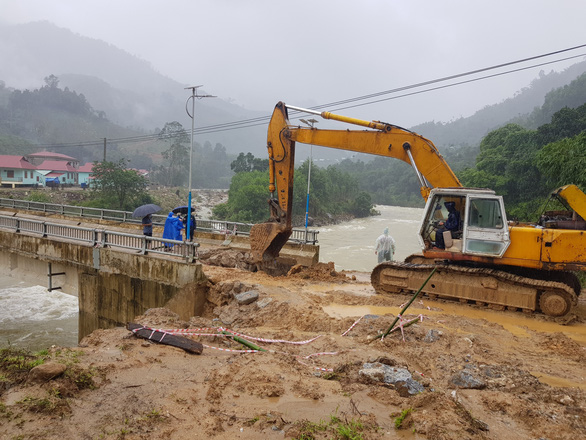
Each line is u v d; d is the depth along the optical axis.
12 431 4.34
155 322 8.89
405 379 6.09
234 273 14.53
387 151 12.95
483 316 10.59
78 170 77.56
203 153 194.12
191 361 6.77
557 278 11.22
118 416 4.85
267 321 10.45
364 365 6.64
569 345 8.34
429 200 11.84
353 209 81.44
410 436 4.69
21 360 5.72
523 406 5.46
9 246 18.34
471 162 119.50
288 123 14.41
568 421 5.15
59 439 4.29
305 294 12.41
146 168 140.75
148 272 13.88
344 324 9.61
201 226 22.94
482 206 11.12
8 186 59.56
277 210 15.07
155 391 5.56
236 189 69.62
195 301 12.85
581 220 10.89
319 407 5.40
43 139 142.38
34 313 20.94
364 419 5.05
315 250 17.73
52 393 5.03
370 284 14.55
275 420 4.95
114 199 54.38
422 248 12.02
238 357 7.09
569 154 25.62
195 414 5.07
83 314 15.80
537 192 44.69
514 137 53.34
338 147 13.57
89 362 6.20
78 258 15.88
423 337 8.55
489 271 10.99
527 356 7.95
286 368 6.67
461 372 6.49
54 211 28.30
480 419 5.17
